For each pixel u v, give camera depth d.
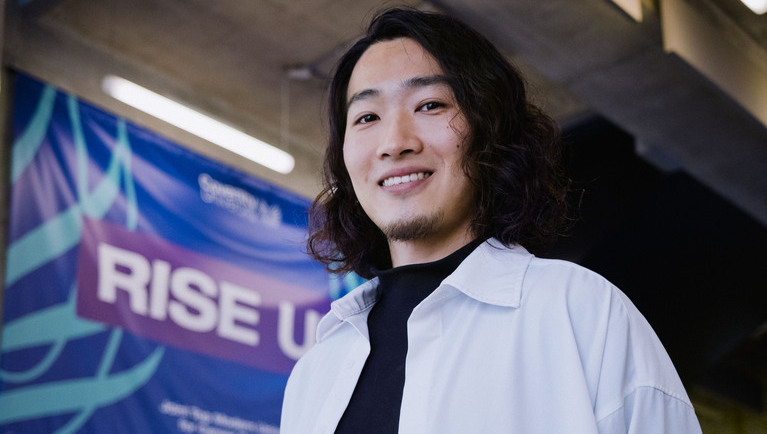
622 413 1.04
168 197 5.74
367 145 1.27
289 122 6.85
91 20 5.66
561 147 1.40
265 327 5.99
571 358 1.06
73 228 5.15
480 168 1.23
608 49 5.49
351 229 1.44
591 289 1.12
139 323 5.27
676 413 1.07
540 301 1.12
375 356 1.22
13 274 4.82
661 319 8.23
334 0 5.57
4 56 5.27
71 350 4.91
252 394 5.75
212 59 6.18
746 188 6.96
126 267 5.32
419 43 1.30
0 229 4.91
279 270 6.23
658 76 5.72
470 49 1.30
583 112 7.14
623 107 6.09
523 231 1.27
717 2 5.91
